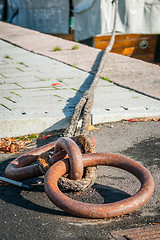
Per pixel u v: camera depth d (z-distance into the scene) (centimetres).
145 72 759
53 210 313
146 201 292
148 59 1565
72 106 546
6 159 425
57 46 1035
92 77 725
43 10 1623
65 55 926
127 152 431
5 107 545
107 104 562
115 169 393
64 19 1571
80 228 285
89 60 868
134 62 852
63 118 501
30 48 1020
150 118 535
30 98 591
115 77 724
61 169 319
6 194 344
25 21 1719
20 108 538
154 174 374
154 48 1549
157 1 1350
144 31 1395
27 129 492
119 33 1465
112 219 297
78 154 321
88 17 1400
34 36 1206
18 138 484
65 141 331
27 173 355
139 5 1363
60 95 606
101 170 390
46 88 650
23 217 303
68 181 320
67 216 303
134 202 284
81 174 323
